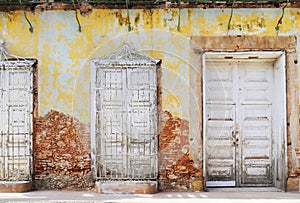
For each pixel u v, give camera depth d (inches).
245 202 313.0
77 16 364.8
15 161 361.1
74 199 323.0
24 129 362.3
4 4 362.0
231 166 378.9
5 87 363.9
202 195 340.5
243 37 362.0
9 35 365.1
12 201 316.5
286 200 319.9
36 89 363.9
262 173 378.9
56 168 360.8
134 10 364.2
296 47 362.3
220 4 362.6
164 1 361.4
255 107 380.8
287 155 357.7
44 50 364.2
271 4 362.6
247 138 379.9
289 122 359.6
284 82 360.2
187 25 363.3
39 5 364.2
